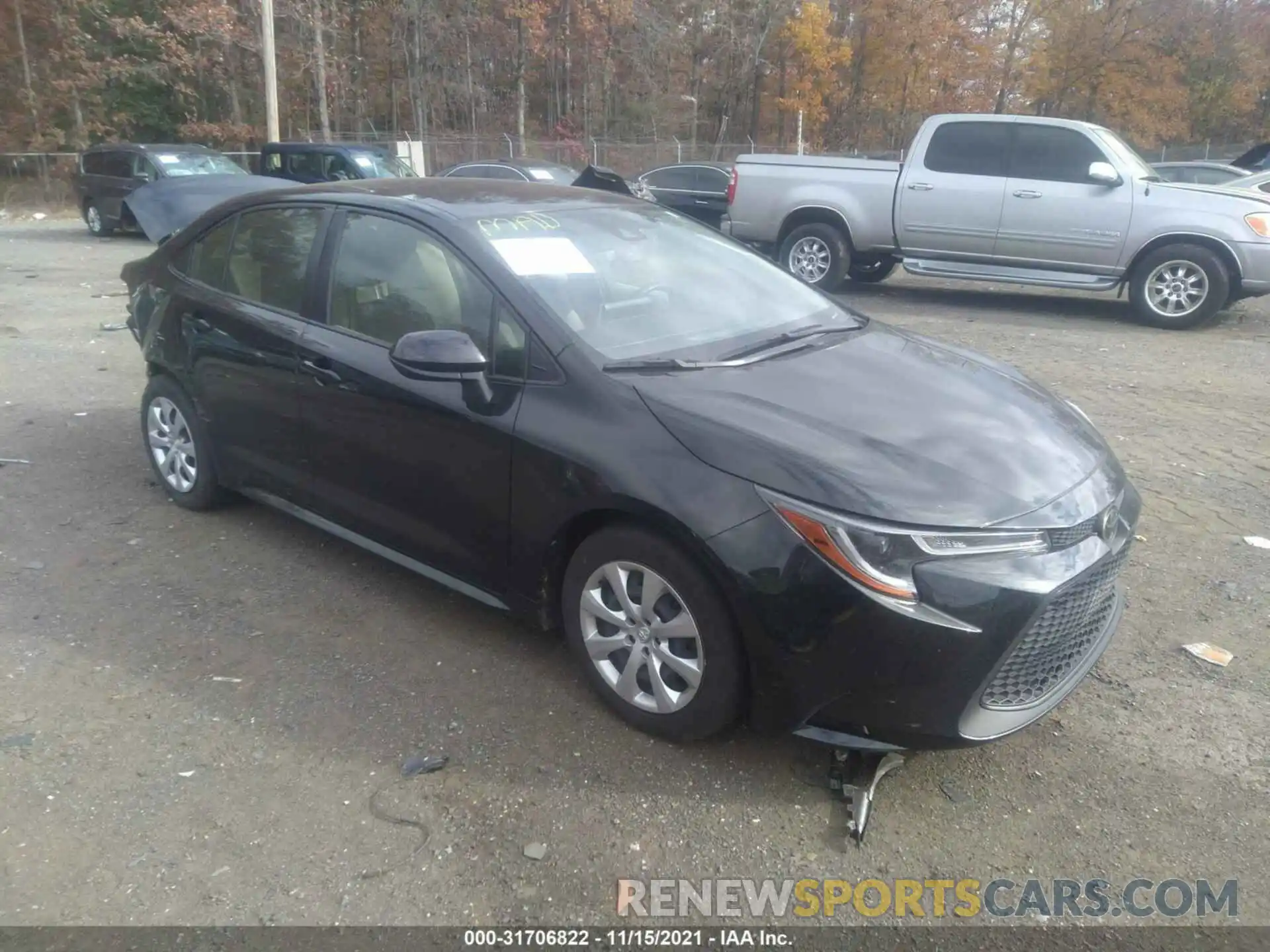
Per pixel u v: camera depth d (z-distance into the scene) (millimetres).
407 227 3975
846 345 3975
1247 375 8195
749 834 2932
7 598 4238
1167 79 46188
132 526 5000
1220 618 4211
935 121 11102
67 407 7055
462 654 3838
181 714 3439
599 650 3393
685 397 3254
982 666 2822
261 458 4547
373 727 3381
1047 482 3104
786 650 2891
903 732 2898
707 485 2990
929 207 11062
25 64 34812
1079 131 10492
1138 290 10359
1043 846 2920
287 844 2850
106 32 36656
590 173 8344
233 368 4527
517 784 3111
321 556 4680
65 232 20922
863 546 2799
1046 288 13164
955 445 3162
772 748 3301
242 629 4008
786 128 47688
